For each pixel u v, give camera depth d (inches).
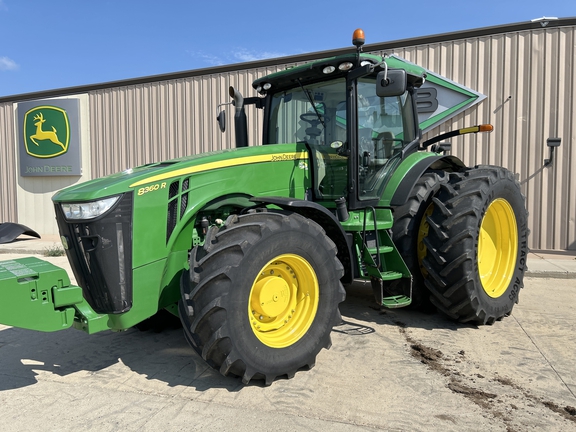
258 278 109.7
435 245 144.0
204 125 365.7
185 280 107.7
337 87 146.2
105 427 90.0
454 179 156.0
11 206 436.5
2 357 130.1
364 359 123.2
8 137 432.5
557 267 241.1
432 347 131.8
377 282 138.4
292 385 107.3
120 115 393.7
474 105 298.8
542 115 287.3
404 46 308.8
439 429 88.0
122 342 141.0
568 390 104.3
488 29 290.7
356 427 88.8
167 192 113.3
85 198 102.5
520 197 167.9
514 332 145.0
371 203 147.9
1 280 92.1
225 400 100.3
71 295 101.3
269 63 342.0
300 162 143.7
